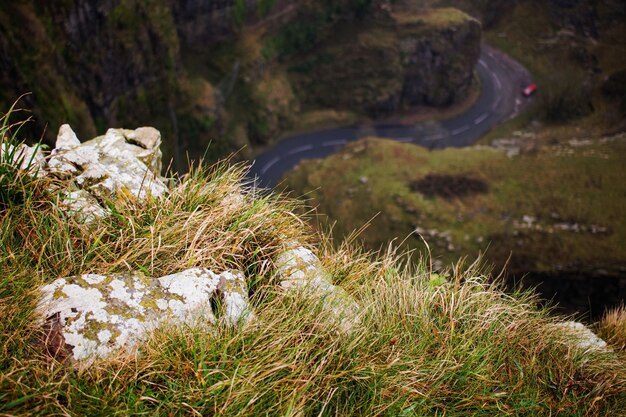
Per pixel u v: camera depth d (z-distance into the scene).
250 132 160.38
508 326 5.20
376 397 3.94
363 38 178.12
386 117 183.38
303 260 5.03
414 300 5.13
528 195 132.12
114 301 3.78
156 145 6.26
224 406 3.32
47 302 3.65
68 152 5.43
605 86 191.25
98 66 108.69
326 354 4.02
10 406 3.01
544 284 113.50
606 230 123.38
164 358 3.53
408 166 137.50
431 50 179.75
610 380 5.11
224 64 156.25
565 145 153.88
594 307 110.50
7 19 89.69
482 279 5.67
